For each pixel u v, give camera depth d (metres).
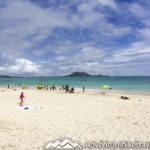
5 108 13.02
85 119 9.77
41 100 18.92
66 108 13.48
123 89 37.34
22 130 7.38
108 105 15.20
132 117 10.38
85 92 30.75
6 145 5.58
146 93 28.38
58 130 7.62
